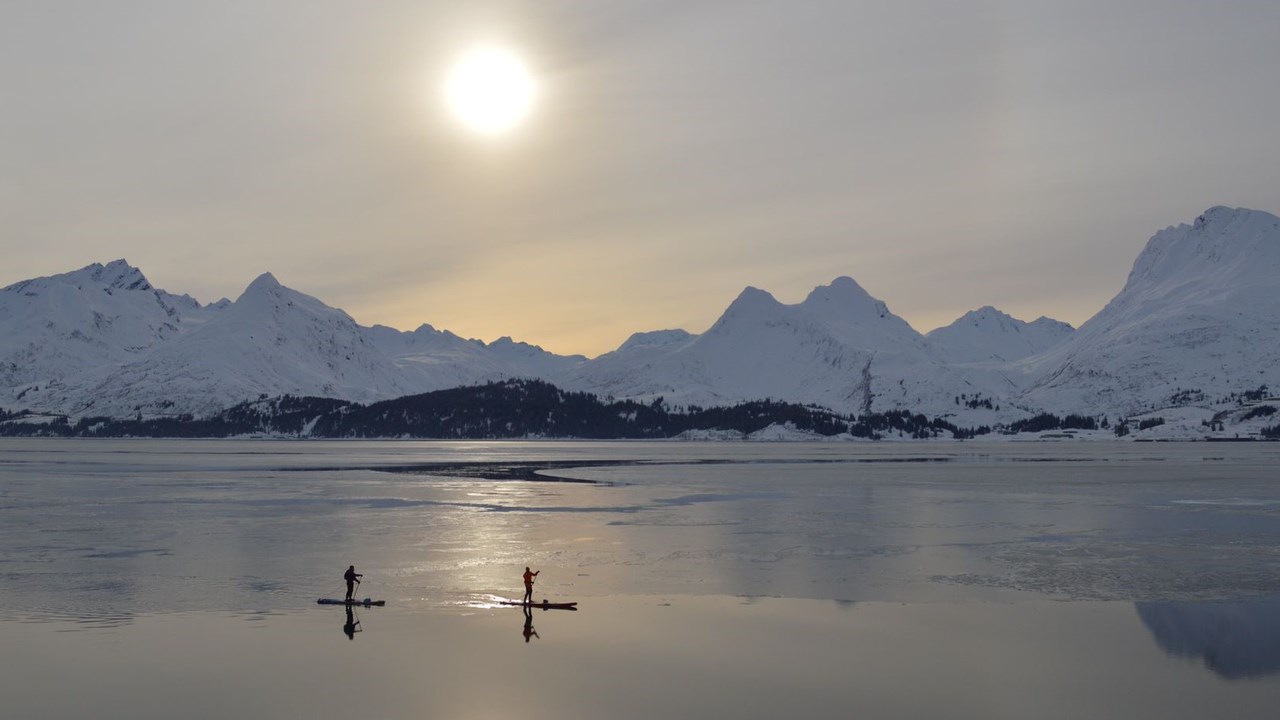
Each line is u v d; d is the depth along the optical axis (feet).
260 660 124.88
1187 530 252.83
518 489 401.90
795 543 226.99
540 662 123.75
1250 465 652.89
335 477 489.26
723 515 291.17
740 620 146.30
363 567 191.72
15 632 138.92
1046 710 106.42
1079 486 429.79
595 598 162.40
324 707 107.34
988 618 147.84
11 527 257.14
